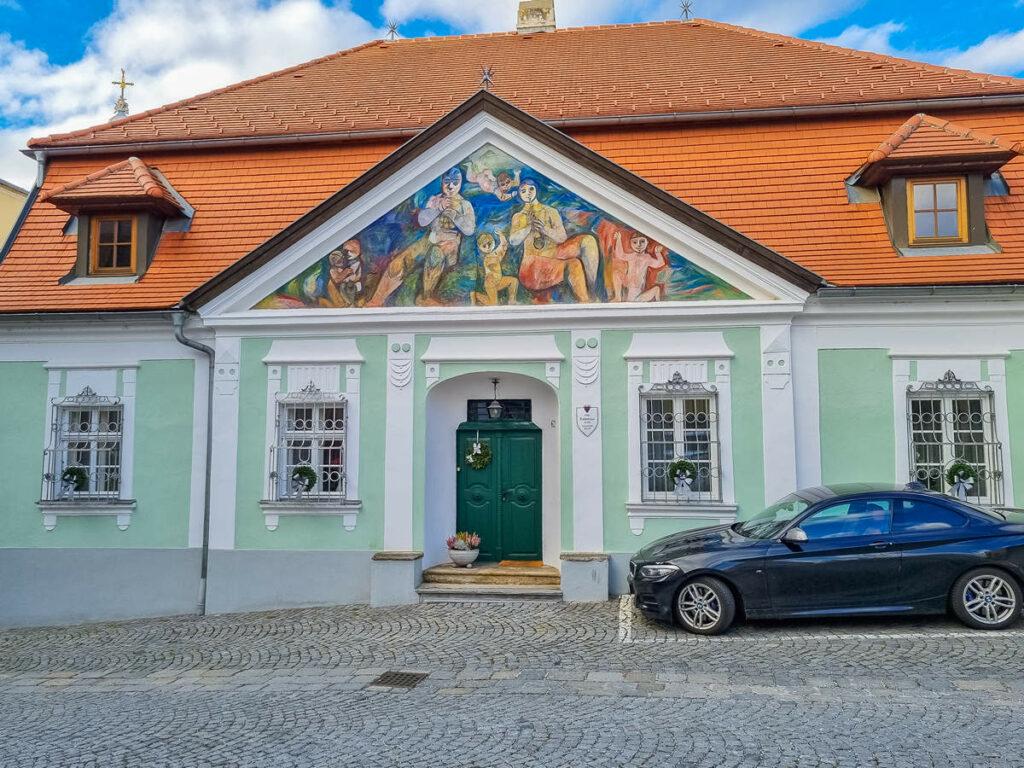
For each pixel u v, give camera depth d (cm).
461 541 1242
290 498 1230
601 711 677
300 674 852
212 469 1252
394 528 1216
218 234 1385
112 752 622
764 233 1259
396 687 783
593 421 1193
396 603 1167
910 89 1412
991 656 799
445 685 781
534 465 1295
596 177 1198
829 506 950
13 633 1201
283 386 1255
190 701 770
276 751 608
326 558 1223
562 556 1152
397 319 1227
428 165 1233
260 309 1257
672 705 687
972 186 1232
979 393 1161
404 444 1226
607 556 1148
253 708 731
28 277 1382
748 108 1398
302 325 1245
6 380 1323
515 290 1219
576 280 1208
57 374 1315
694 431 1192
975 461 1164
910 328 1177
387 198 1243
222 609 1233
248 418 1255
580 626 995
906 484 1037
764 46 1708
